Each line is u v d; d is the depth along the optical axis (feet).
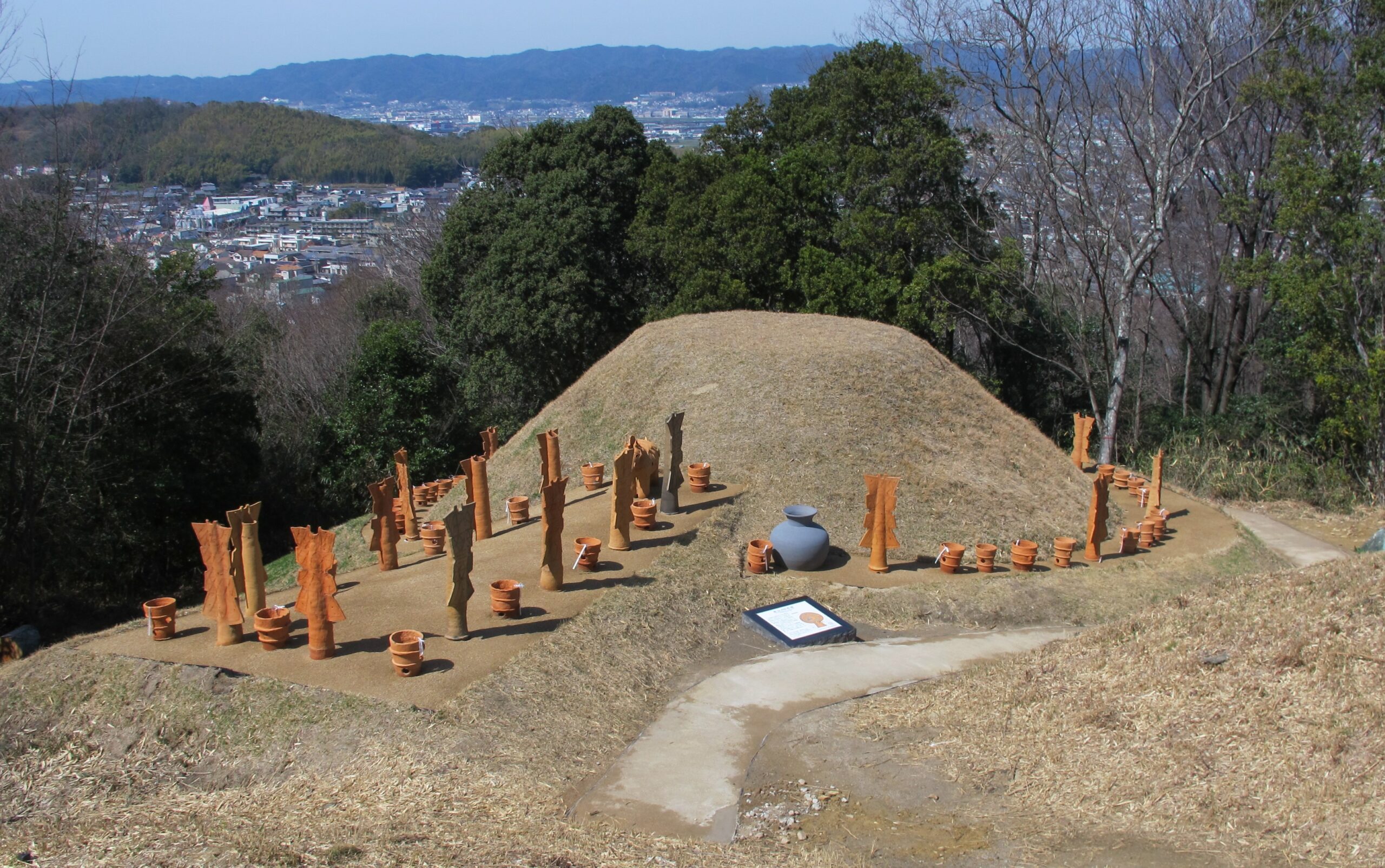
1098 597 49.49
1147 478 82.07
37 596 71.00
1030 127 90.53
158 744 33.42
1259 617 34.88
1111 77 92.58
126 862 26.94
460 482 72.84
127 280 71.61
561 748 32.60
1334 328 75.87
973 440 63.05
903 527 54.08
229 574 37.55
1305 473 78.13
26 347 65.31
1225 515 66.54
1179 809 26.48
